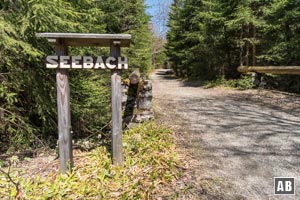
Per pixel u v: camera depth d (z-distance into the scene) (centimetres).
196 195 256
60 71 307
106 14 905
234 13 1047
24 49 380
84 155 368
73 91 534
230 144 399
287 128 482
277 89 991
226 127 496
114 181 288
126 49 1112
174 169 306
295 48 902
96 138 486
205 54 1429
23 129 443
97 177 295
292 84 946
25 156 412
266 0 977
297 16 877
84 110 548
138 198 250
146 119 505
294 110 635
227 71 1299
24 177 309
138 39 1215
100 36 298
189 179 286
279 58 946
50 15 397
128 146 371
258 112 627
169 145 382
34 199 256
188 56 1688
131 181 284
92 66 309
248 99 827
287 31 949
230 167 318
